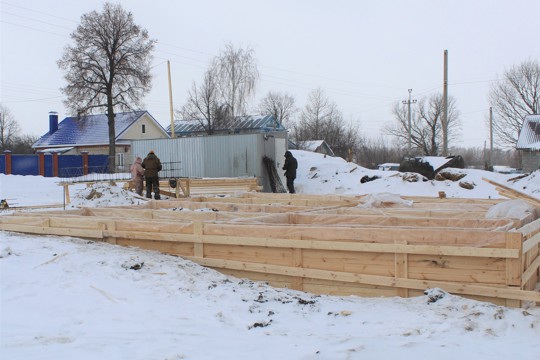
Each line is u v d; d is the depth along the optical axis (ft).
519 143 127.85
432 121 188.75
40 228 26.50
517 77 151.02
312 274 18.97
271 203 36.68
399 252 17.70
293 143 157.17
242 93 124.26
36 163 115.65
